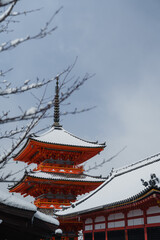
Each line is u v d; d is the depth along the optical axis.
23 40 4.45
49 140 52.88
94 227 35.41
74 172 51.75
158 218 24.91
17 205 10.47
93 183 50.97
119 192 32.72
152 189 22.30
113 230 31.27
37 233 14.40
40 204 49.06
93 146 53.03
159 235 24.28
